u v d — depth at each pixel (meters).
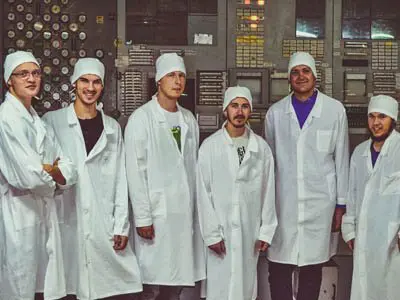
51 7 4.27
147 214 3.29
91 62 3.23
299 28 4.32
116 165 3.30
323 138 3.49
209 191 3.37
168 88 3.33
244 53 4.30
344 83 4.32
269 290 3.88
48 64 4.27
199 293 3.83
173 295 3.54
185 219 3.34
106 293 3.26
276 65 4.31
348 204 3.51
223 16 4.29
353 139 4.31
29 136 3.01
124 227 3.26
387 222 3.33
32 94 3.04
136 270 3.32
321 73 4.32
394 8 4.34
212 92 4.28
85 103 3.23
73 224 3.22
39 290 3.13
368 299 3.40
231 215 3.32
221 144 3.36
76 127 3.22
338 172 3.53
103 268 3.24
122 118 4.27
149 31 4.29
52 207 3.11
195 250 3.43
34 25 4.26
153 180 3.32
